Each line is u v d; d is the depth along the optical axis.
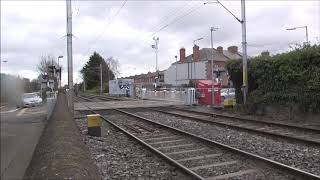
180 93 41.62
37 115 20.27
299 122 20.58
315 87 20.36
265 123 20.03
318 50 20.94
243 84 26.47
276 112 23.31
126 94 70.75
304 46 22.62
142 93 58.03
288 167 9.45
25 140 8.12
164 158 11.70
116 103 43.62
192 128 19.70
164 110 32.56
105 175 10.28
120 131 19.70
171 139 16.14
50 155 7.52
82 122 24.08
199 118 23.59
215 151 12.90
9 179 6.41
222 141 15.16
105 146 15.02
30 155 8.00
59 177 5.86
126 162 11.92
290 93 22.06
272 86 23.97
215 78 39.53
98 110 33.19
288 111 22.30
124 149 14.27
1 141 5.77
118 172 10.59
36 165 6.95
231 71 29.00
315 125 18.97
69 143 9.02
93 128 17.92
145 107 34.78
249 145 14.00
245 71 26.17
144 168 10.98
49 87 33.47
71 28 27.52
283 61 22.95
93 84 134.38
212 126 20.09
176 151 13.27
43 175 6.07
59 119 14.93
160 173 10.24
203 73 95.25
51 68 36.25
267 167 10.17
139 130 19.56
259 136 16.03
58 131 11.07
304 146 13.43
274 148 13.21
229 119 23.62
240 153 11.76
